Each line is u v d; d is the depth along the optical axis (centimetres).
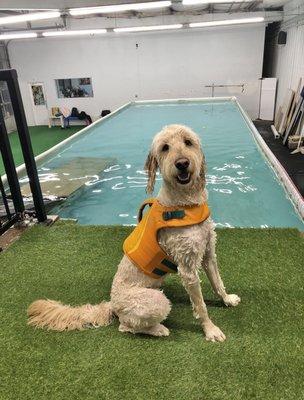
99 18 1252
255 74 1279
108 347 202
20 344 208
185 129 185
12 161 333
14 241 327
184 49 1288
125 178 541
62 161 639
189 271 191
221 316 221
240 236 311
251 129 768
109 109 1420
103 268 280
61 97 1420
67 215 423
